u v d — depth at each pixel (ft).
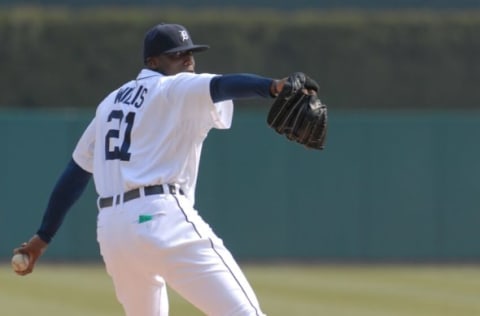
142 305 56.70
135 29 290.76
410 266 193.67
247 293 52.90
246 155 198.29
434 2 314.35
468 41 297.74
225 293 52.54
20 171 192.34
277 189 199.00
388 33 296.10
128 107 55.77
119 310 124.77
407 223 201.98
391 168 201.77
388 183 201.67
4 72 286.25
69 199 59.98
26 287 150.20
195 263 53.01
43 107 286.25
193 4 310.45
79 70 288.10
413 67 296.10
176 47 56.95
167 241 53.21
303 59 292.81
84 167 59.41
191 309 125.39
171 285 54.13
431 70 296.71
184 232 53.47
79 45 288.92
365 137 201.36
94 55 288.71
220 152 197.67
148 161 54.60
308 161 199.93
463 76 297.12
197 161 55.62
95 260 192.95
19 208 192.24
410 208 202.08
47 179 192.85
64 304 130.41
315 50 293.23
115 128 55.93
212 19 292.20
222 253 53.62
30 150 192.75
